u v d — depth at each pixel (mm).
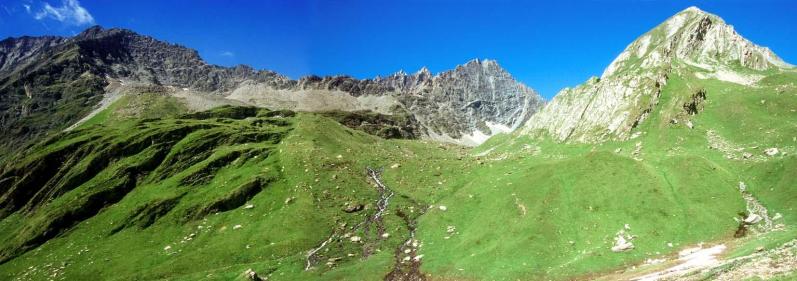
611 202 102125
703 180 106500
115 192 172125
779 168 104562
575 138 188125
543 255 90188
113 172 183375
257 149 198500
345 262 106125
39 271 123500
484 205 121188
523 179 124000
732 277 49969
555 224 98812
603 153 120375
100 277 114688
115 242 137500
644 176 108000
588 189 107875
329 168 173625
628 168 112375
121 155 199500
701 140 142750
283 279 98875
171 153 198375
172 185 172125
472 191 133625
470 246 101438
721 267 56281
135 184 180500
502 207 113312
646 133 160625
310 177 163750
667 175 112812
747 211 94312
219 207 150500
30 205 181000
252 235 127812
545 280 82688
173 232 140000
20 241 144375
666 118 160500
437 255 101375
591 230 95312
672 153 138625
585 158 120812
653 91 175625
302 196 148250
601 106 190125
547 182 115688
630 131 165750
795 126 128250
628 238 89500
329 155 191250
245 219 140625
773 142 125688
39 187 190375
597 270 81688
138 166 187625
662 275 65188
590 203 103375
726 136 142125
